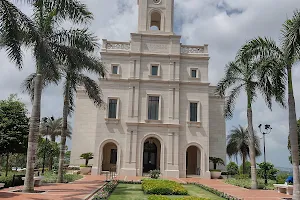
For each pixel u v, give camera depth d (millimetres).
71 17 16719
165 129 33406
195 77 35062
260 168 36000
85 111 36844
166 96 34250
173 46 35281
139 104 33875
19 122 22469
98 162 32469
